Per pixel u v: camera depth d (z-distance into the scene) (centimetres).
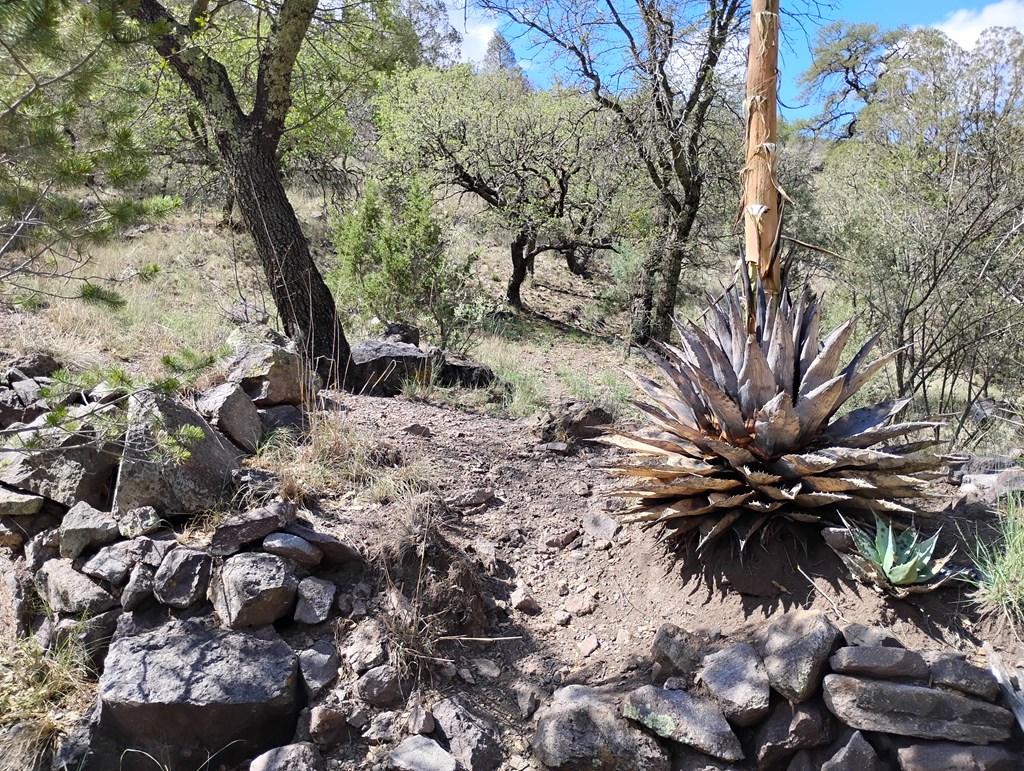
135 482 383
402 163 1647
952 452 635
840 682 292
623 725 307
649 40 1264
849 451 341
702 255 1638
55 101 414
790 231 1213
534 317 1652
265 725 317
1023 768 275
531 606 389
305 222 1677
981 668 296
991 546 356
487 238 2012
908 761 279
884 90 1028
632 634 364
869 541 338
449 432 551
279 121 729
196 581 349
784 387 369
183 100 1179
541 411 652
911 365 858
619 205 1603
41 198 399
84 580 361
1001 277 826
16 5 342
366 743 316
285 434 466
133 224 436
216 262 1257
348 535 386
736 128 1452
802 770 289
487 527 438
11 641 372
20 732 320
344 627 348
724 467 368
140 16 667
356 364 707
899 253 880
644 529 404
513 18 1263
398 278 1020
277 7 736
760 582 355
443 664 347
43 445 398
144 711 305
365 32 852
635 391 1027
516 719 332
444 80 1664
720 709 303
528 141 1606
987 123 882
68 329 675
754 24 359
